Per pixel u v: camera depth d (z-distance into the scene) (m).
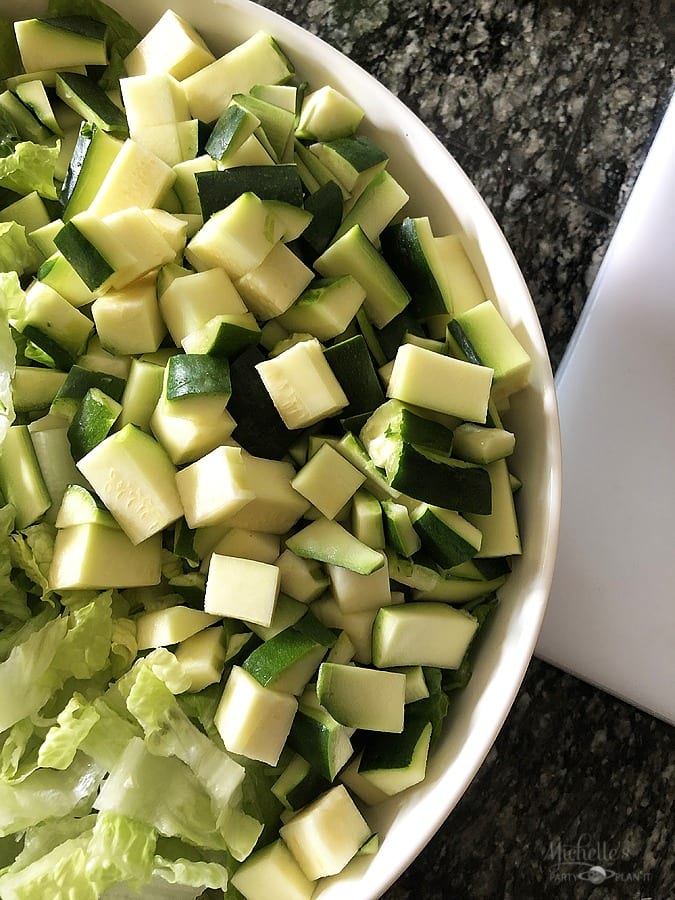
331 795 0.20
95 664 0.20
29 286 0.22
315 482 0.20
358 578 0.20
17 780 0.19
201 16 0.23
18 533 0.20
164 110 0.21
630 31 0.28
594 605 0.27
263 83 0.22
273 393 0.20
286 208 0.20
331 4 0.28
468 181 0.21
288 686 0.20
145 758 0.19
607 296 0.27
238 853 0.20
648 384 0.27
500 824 0.28
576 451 0.27
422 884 0.27
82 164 0.21
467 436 0.21
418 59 0.28
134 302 0.20
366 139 0.22
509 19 0.28
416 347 0.20
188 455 0.20
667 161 0.26
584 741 0.28
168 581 0.21
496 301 0.22
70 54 0.22
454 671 0.21
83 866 0.19
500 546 0.21
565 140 0.27
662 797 0.28
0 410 0.20
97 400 0.20
